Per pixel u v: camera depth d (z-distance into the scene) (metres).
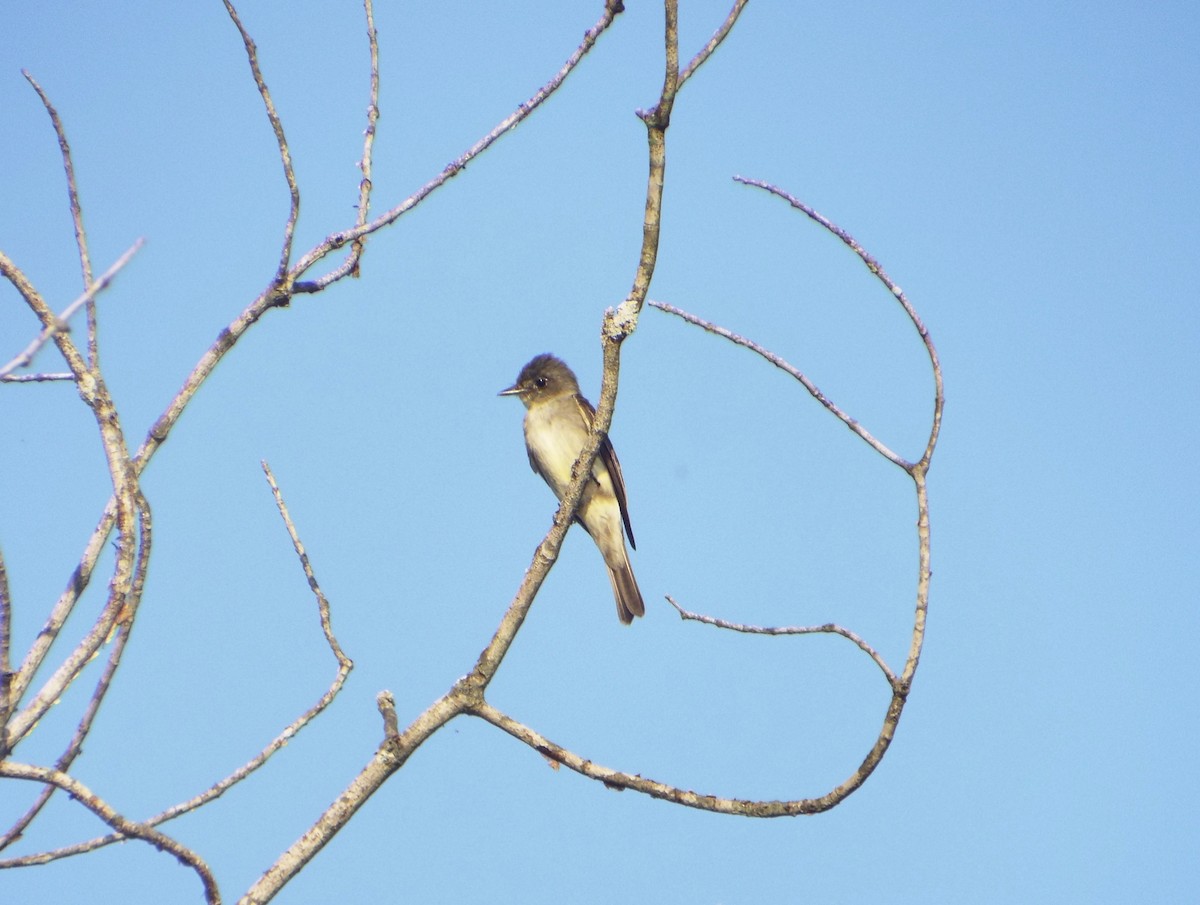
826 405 8.84
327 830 8.51
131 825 7.55
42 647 8.15
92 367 8.38
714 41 9.40
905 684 8.36
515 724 9.14
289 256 9.60
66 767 7.85
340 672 8.90
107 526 8.64
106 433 8.21
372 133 10.39
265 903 8.20
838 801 8.58
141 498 8.18
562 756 9.08
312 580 9.03
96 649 7.96
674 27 9.08
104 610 8.02
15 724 7.66
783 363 8.96
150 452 9.01
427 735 8.95
